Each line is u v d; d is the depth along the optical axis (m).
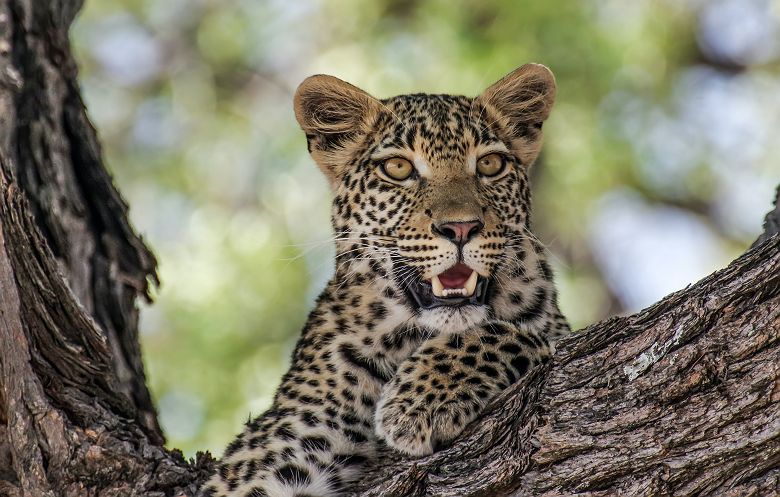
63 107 10.18
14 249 8.27
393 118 10.59
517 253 10.01
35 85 10.02
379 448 9.40
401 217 9.98
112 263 10.05
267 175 19.30
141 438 8.70
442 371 8.42
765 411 6.79
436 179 10.03
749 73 20.52
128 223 10.30
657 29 18.69
